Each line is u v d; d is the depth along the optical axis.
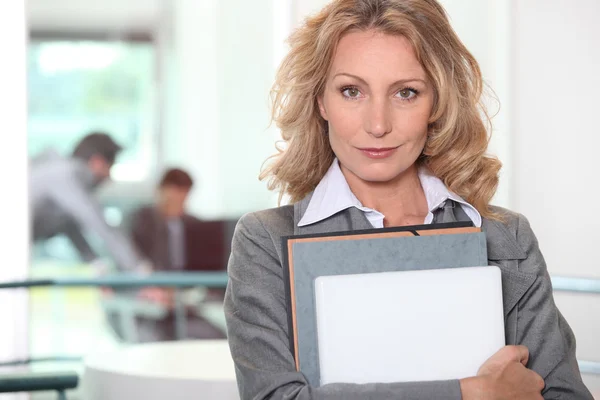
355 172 1.16
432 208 1.22
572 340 1.24
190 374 2.02
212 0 5.80
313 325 1.09
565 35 3.01
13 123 2.98
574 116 3.01
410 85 1.13
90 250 5.20
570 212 3.02
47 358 2.64
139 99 5.71
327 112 1.17
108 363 2.17
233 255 1.21
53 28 5.58
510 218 1.27
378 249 1.11
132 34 5.72
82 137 5.38
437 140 1.19
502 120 3.05
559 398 1.17
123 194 5.35
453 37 1.18
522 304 1.21
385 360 1.07
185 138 5.77
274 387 1.07
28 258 3.02
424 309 1.08
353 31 1.14
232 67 5.86
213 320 4.42
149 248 5.16
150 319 4.41
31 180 5.19
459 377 1.08
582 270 3.00
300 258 1.10
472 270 1.10
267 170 1.29
